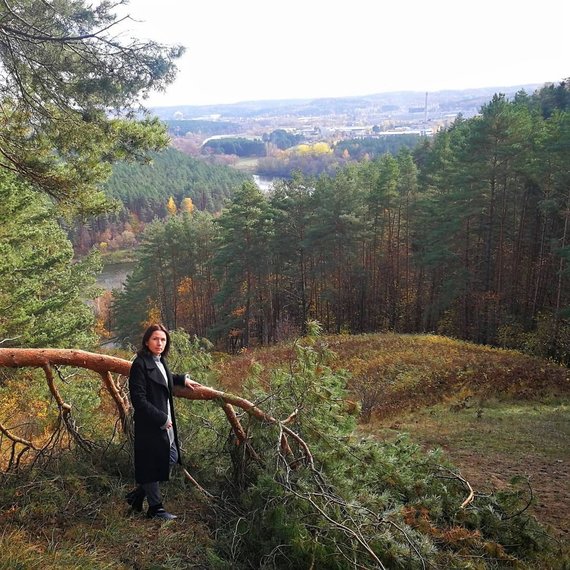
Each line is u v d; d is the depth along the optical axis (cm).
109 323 6391
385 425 1145
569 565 444
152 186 12019
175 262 5209
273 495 421
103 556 388
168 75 764
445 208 3603
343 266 4253
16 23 725
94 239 10281
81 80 759
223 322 4406
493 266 3516
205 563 393
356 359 2175
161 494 488
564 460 792
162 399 445
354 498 422
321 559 379
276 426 481
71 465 498
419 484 490
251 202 4034
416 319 4156
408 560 386
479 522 480
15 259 1273
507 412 1244
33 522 421
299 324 4397
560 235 3319
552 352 2742
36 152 878
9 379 736
